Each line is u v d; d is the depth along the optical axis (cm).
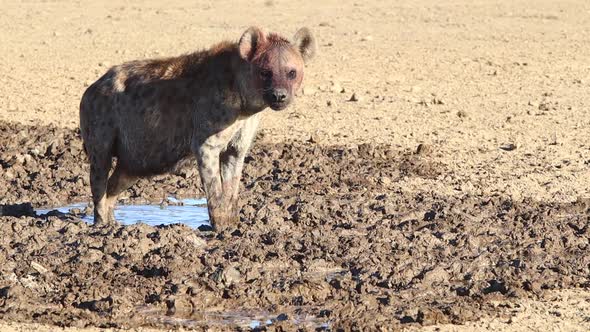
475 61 10056
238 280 3491
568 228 4225
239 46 3828
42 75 8944
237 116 3978
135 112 4088
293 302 3362
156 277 3506
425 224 4244
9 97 7800
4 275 3506
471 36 12019
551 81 8844
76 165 5569
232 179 4181
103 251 3769
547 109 7488
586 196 5012
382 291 3478
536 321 3231
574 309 3353
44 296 3378
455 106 7619
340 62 9881
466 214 4431
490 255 3841
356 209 4531
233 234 4066
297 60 3866
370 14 14212
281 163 5597
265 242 3966
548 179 5372
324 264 3706
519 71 9400
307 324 3180
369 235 4034
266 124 6825
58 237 3947
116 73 4162
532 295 3491
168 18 13700
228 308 3309
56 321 3162
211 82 3978
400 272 3616
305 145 6172
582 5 15100
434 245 3972
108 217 4366
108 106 4147
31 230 3994
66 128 6619
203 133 4000
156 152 4128
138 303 3331
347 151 5897
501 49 10944
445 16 13938
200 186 5269
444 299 3434
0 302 3297
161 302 3312
